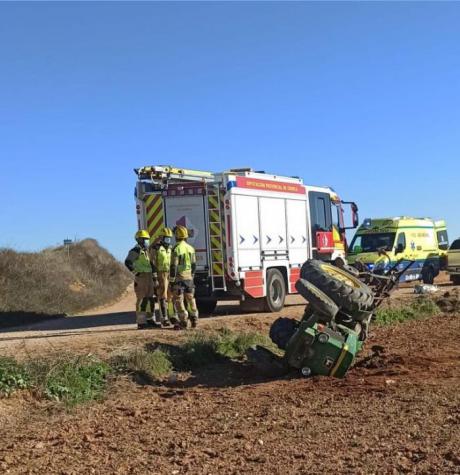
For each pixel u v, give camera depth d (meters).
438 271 29.23
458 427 6.87
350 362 9.73
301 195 19.20
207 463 6.07
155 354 10.64
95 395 8.96
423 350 11.81
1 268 25.19
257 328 14.32
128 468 6.03
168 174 16.50
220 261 16.30
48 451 6.62
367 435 6.77
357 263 11.41
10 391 8.44
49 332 14.59
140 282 13.98
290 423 7.36
